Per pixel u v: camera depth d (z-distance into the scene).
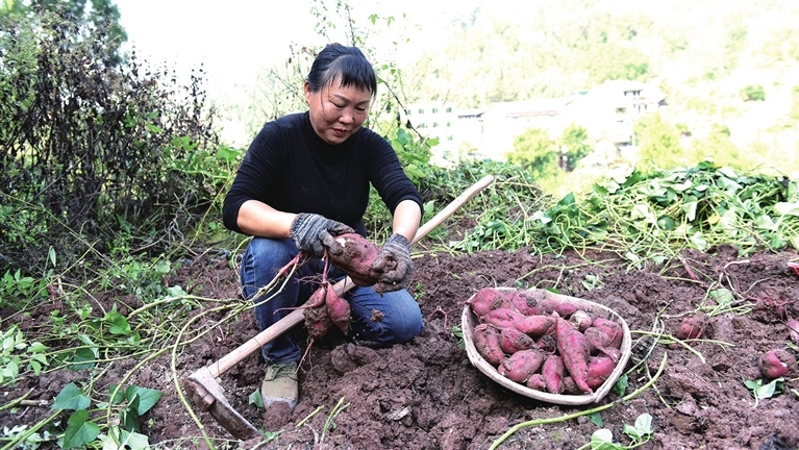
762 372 2.36
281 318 2.49
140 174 4.11
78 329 2.80
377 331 2.56
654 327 2.72
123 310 3.15
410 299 2.60
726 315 2.79
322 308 2.25
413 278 3.28
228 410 2.08
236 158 4.47
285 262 2.41
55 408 2.11
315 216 2.18
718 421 2.08
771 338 2.64
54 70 3.60
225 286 3.49
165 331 2.88
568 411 2.14
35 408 2.31
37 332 2.88
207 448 2.11
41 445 2.16
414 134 5.35
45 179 3.72
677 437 2.09
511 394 2.29
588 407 2.17
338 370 2.43
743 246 3.78
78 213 3.81
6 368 2.24
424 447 2.13
